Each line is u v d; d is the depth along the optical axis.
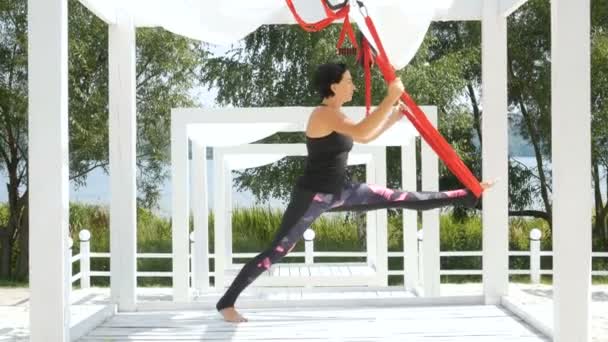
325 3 4.66
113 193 5.55
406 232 7.74
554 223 4.12
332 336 4.54
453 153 4.33
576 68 4.00
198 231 7.40
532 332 4.62
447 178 14.25
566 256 4.05
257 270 4.66
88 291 9.31
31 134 3.98
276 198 14.27
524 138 14.07
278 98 13.19
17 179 13.28
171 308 5.54
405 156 7.22
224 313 4.82
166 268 14.95
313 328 4.77
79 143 12.16
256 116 6.02
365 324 4.88
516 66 13.16
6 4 11.41
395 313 5.25
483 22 5.65
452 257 14.79
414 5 5.00
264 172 13.72
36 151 3.98
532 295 8.74
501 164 5.65
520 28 12.77
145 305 5.54
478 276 14.39
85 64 11.70
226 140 6.82
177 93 12.73
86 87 12.35
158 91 12.59
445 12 5.69
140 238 15.20
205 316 5.23
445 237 14.72
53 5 3.98
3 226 13.60
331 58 11.86
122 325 4.96
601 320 7.30
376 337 4.51
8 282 12.52
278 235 4.54
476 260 14.75
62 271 3.99
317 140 4.39
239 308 5.48
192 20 5.21
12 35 11.80
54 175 3.99
